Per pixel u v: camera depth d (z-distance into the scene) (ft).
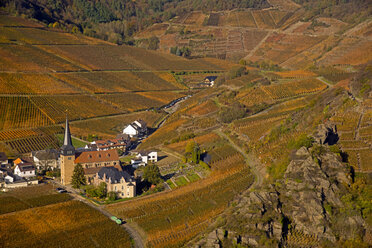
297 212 479.41
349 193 497.05
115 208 545.03
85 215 522.06
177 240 475.72
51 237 478.18
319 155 542.16
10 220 508.12
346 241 453.17
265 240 447.42
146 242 475.31
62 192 589.32
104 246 465.47
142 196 582.35
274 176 561.43
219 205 542.16
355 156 568.82
